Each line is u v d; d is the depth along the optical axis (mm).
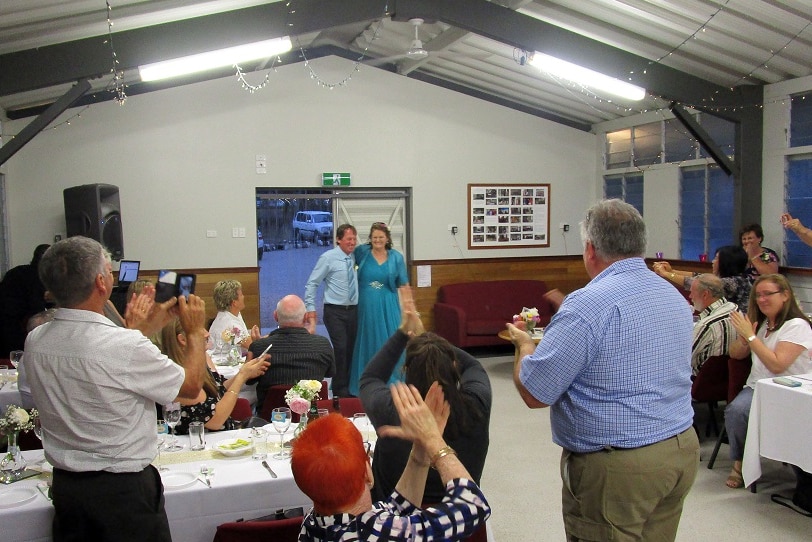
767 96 6562
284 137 7801
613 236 1935
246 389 4297
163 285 2158
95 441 1906
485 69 7539
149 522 1973
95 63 5211
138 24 5289
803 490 3613
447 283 8398
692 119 6578
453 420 1918
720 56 6008
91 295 1937
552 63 6090
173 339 2773
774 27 5305
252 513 2426
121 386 1899
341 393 5988
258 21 5410
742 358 4176
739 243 6324
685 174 7672
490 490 3977
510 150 8562
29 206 7148
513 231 8633
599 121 8742
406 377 1979
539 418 5438
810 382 3553
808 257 6266
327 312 5988
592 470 1874
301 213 8078
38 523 2193
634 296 1867
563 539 3346
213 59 5500
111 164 7332
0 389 4020
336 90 7930
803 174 6297
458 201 8398
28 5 4516
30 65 5148
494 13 5844
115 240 6969
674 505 1978
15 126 7004
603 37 6059
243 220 7730
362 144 8039
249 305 7746
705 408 5508
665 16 5461
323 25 5523
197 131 7547
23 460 2578
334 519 1354
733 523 3484
